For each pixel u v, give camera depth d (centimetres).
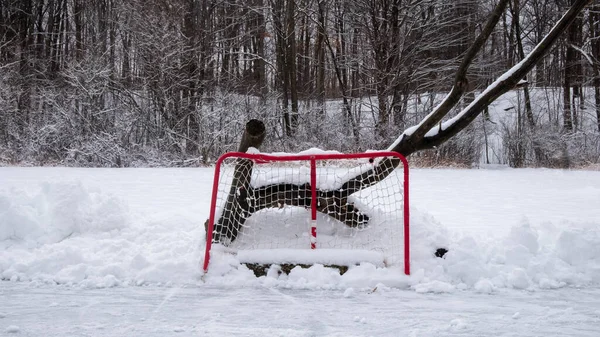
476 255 523
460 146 2127
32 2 2931
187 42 2353
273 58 2980
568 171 1872
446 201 979
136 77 2300
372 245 546
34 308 424
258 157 515
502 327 389
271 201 554
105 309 423
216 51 2491
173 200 930
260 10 2755
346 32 2480
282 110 2270
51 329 380
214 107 2202
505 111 2922
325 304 438
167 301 443
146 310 421
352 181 560
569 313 420
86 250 557
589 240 539
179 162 2059
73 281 492
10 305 431
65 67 2570
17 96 2220
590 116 2739
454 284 493
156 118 2288
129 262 520
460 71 565
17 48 2497
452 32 2442
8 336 368
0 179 1216
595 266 520
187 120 2230
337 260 511
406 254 503
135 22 2306
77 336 367
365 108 2547
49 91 2220
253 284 491
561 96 3023
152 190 1085
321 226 568
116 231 616
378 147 2048
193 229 644
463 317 409
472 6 2433
